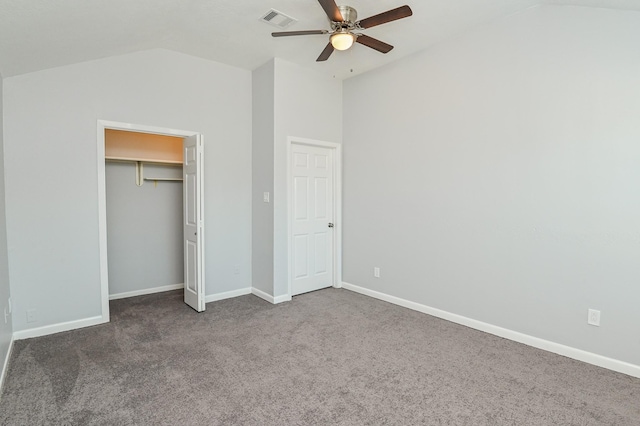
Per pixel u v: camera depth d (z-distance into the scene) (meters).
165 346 2.84
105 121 3.31
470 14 2.92
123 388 2.21
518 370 2.48
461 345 2.89
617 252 2.47
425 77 3.61
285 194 4.09
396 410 2.00
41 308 3.05
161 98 3.65
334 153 4.59
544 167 2.79
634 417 1.95
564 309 2.71
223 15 2.90
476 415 1.96
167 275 4.53
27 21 2.16
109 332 3.12
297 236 4.32
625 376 2.40
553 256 2.76
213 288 4.12
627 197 2.42
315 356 2.68
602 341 2.54
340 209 4.61
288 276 4.14
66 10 2.20
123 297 4.20
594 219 2.56
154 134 4.00
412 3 2.73
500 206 3.06
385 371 2.45
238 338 3.01
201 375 2.38
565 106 2.67
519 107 2.91
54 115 3.07
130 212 4.23
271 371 2.44
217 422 1.89
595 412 1.99
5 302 2.63
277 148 3.99
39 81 2.99
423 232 3.68
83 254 3.23
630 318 2.43
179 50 3.68
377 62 3.96
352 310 3.76
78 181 3.19
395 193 3.95
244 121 4.28
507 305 3.04
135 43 3.23
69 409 1.99
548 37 2.74
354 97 4.41
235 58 3.91
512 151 2.97
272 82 3.94
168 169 4.50
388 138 4.01
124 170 4.18
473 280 3.27
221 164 4.12
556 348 2.75
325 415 1.96
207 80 3.96
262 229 4.18
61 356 2.65
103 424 1.86
